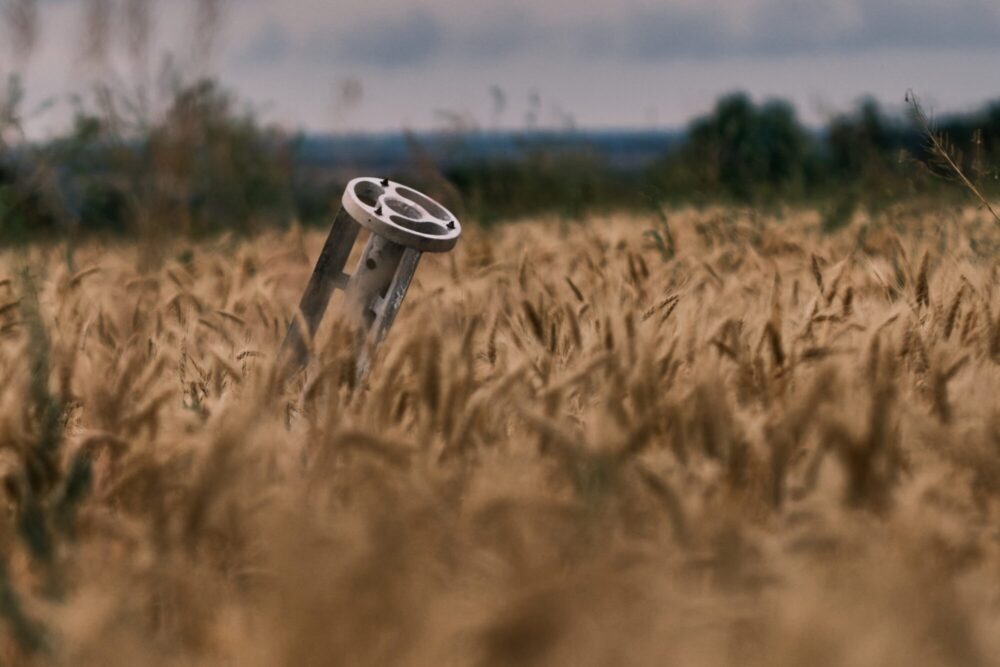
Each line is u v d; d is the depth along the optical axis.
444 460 8.61
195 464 8.06
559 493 7.87
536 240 27.84
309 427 8.95
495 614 5.28
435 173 33.22
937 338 11.48
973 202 20.44
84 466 7.89
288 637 5.23
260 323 14.77
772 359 10.61
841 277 13.96
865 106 32.56
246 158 35.44
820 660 4.95
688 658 5.11
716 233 27.25
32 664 6.08
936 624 5.48
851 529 6.60
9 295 14.43
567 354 11.70
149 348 12.59
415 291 16.72
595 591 5.66
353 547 5.77
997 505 7.66
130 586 6.40
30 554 7.31
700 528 6.91
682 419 8.62
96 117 20.98
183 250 23.77
